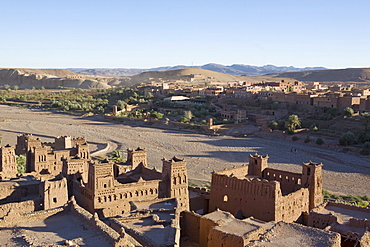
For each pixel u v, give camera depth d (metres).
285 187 65.38
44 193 51.69
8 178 71.25
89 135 171.62
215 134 173.12
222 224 43.38
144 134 175.25
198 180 100.38
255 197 55.97
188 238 50.25
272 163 121.50
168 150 141.50
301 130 168.75
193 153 136.50
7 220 40.84
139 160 69.88
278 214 54.25
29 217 42.03
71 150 81.81
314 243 28.58
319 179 61.59
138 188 57.31
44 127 191.75
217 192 61.62
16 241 36.28
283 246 28.09
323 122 174.50
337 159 128.25
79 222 41.56
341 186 99.62
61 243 35.16
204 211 66.12
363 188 98.19
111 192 54.56
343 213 52.25
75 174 61.56
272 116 197.12
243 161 124.75
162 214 48.81
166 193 60.75
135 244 36.50
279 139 163.00
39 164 77.12
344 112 176.50
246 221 47.06
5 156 74.69
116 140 160.12
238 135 173.00
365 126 158.88
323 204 54.62
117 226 43.00
